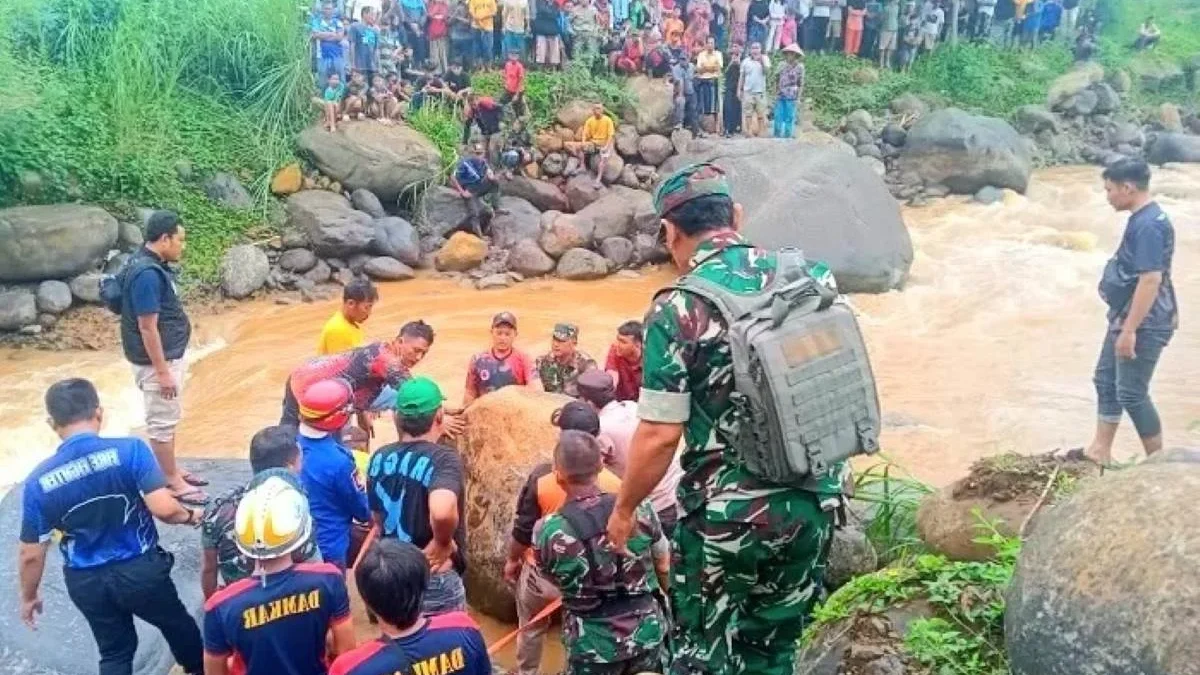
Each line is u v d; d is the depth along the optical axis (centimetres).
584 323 1431
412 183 1733
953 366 1245
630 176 1922
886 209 1612
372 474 567
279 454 511
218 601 428
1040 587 335
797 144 1692
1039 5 2759
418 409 555
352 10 1814
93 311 1399
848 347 313
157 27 1700
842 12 2558
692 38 2242
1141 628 302
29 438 1089
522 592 582
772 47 2391
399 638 383
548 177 1892
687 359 313
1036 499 549
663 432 315
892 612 445
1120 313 744
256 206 1652
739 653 338
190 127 1695
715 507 319
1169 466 347
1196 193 2073
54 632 625
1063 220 1909
